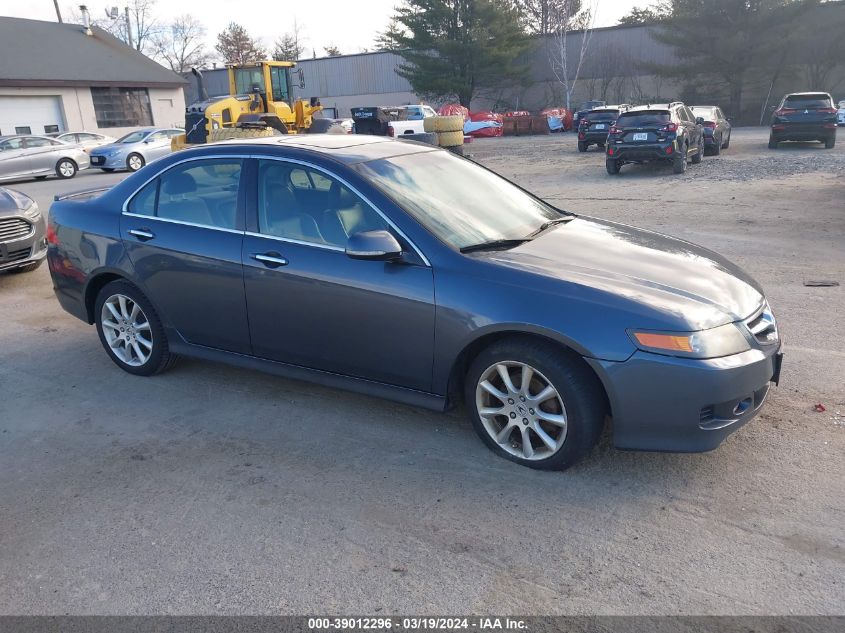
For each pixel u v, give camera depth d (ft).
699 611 8.29
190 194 14.35
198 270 13.94
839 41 121.90
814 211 33.30
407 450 12.31
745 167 53.06
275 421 13.61
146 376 15.98
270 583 9.00
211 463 12.09
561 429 10.96
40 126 101.14
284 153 13.37
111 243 15.26
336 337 12.59
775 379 11.80
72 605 8.73
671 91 143.95
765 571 8.91
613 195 41.88
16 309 21.99
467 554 9.46
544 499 10.66
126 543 9.91
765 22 122.31
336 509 10.59
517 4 160.56
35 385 15.79
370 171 12.84
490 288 11.05
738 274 12.51
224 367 16.46
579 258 11.93
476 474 11.43
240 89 64.08
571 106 155.33
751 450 11.83
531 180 52.37
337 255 12.37
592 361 10.34
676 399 10.16
